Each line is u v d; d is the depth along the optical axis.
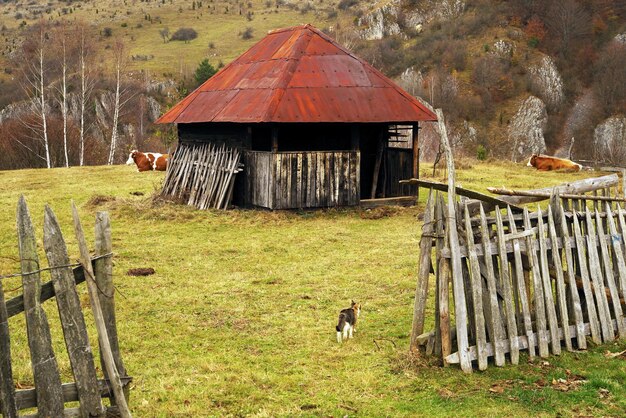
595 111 93.00
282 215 20.22
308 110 20.47
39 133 51.25
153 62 110.06
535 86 97.44
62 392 5.73
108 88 77.88
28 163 51.00
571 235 9.70
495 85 97.88
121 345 9.68
